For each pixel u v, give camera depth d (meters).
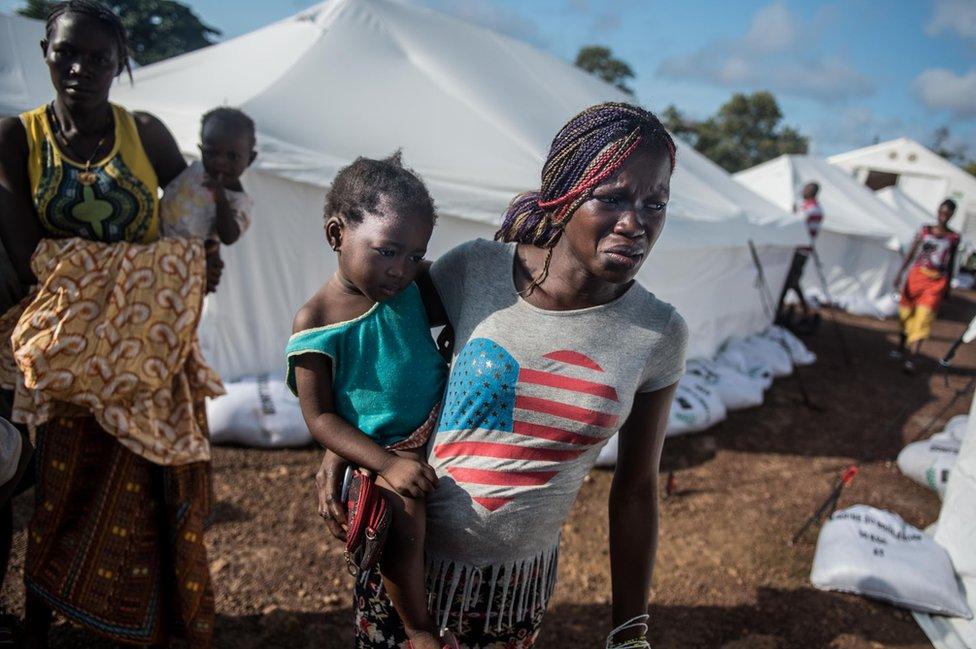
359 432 1.28
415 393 1.31
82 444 2.12
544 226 1.20
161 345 2.09
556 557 1.46
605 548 3.58
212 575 3.01
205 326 4.47
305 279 4.57
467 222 4.61
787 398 6.29
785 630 3.05
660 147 1.09
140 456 2.14
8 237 2.00
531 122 5.50
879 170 24.83
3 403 2.02
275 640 2.66
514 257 1.29
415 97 5.15
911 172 24.41
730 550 3.68
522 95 5.99
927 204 24.47
